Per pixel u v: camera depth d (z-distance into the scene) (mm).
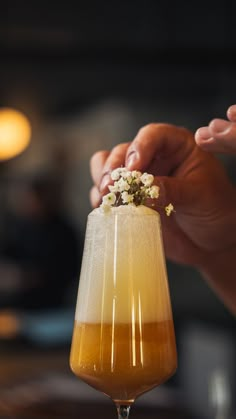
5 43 6578
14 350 3723
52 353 3709
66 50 6719
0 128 8742
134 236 1010
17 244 6805
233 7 6410
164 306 1026
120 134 8977
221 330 4945
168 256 1542
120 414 1026
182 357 4883
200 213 1354
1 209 9289
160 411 2258
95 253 1027
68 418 2041
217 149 1141
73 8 6500
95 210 1047
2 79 8539
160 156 1364
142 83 8414
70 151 9422
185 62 6762
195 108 8477
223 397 2359
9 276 6488
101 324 1003
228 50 6590
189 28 6531
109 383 1002
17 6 6449
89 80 8484
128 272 1004
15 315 4938
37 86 8719
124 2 6496
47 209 6754
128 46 6652
